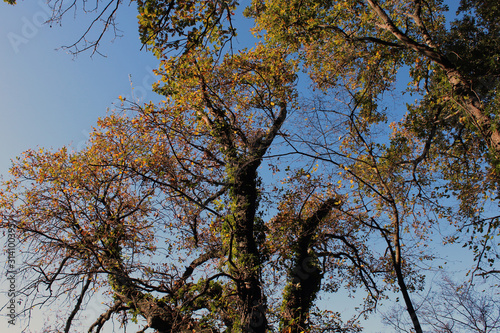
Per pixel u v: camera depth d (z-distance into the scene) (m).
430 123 12.82
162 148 12.52
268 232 12.65
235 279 10.59
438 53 11.01
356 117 11.25
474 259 10.00
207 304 12.03
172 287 11.05
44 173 13.48
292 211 12.77
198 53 12.48
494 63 11.15
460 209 11.47
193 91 13.93
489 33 12.60
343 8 14.62
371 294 12.89
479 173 10.84
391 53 13.59
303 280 12.49
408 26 13.84
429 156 14.04
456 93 10.66
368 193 12.38
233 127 13.31
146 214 13.26
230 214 12.05
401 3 14.00
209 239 13.18
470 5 13.04
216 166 13.22
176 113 13.13
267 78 14.35
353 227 12.19
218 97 13.77
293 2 13.35
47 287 10.77
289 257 12.29
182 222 12.24
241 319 10.50
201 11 8.64
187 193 11.99
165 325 11.09
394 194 12.00
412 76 13.54
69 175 13.29
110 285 12.55
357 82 13.69
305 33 13.72
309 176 11.72
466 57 12.04
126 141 13.20
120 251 12.52
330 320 12.73
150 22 8.47
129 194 13.68
